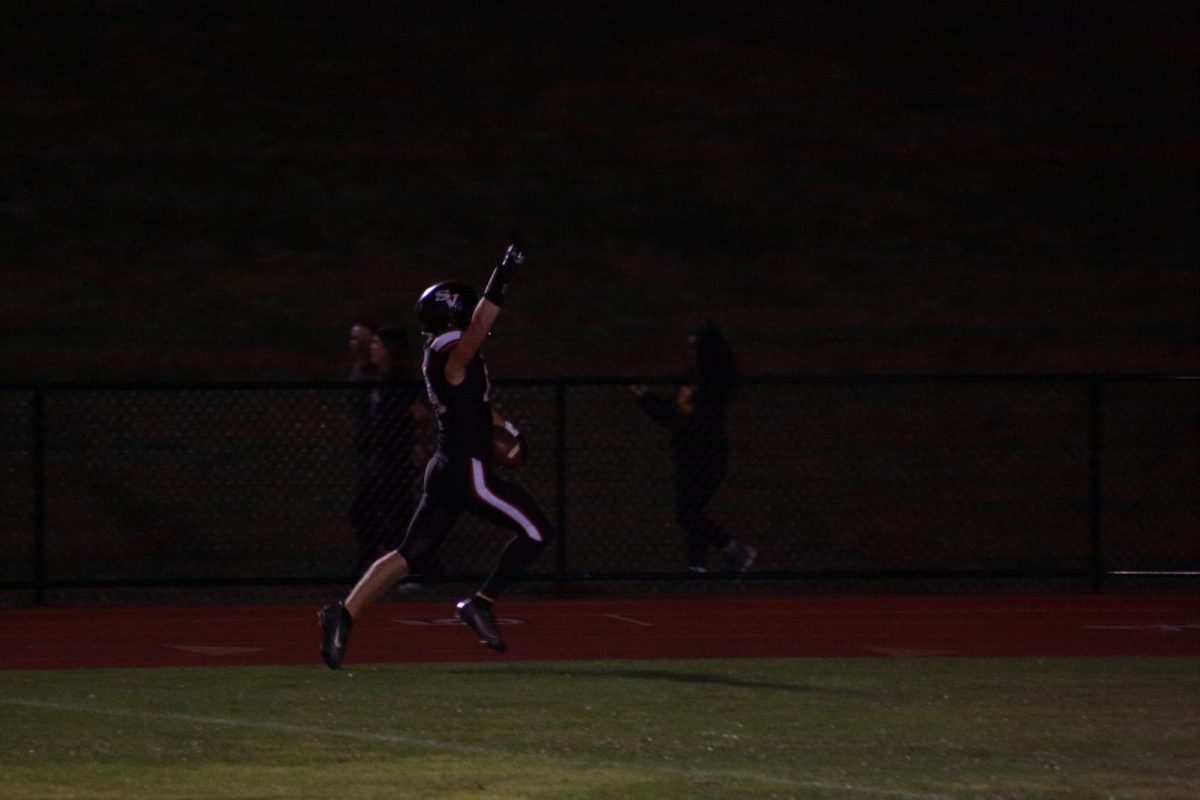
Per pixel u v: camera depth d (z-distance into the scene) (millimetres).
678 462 43156
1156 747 22562
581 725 24078
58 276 70625
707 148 81812
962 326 68688
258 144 81188
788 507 52000
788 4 93688
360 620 37625
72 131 81500
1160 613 39438
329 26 90938
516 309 68875
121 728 23797
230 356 65812
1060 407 61156
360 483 41812
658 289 70938
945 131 83625
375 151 80938
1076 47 90438
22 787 19875
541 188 78375
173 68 86938
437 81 86562
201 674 29375
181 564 45594
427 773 20672
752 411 59375
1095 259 74188
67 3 91250
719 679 28688
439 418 28828
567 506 50656
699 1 93500
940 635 35656
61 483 50938
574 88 86375
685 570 44469
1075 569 42562
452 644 33906
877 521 51094
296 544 47219
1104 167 81125
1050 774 20797
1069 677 29047
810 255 73875
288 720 24516
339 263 72500
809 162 81062
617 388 59688
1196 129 84312
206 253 73000
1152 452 57812
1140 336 68125
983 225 76438
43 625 37438
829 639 34938
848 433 57938
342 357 66250
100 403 56250
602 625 37156
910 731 23703
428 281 71500
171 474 51719
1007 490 54094
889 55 89500
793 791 19719
